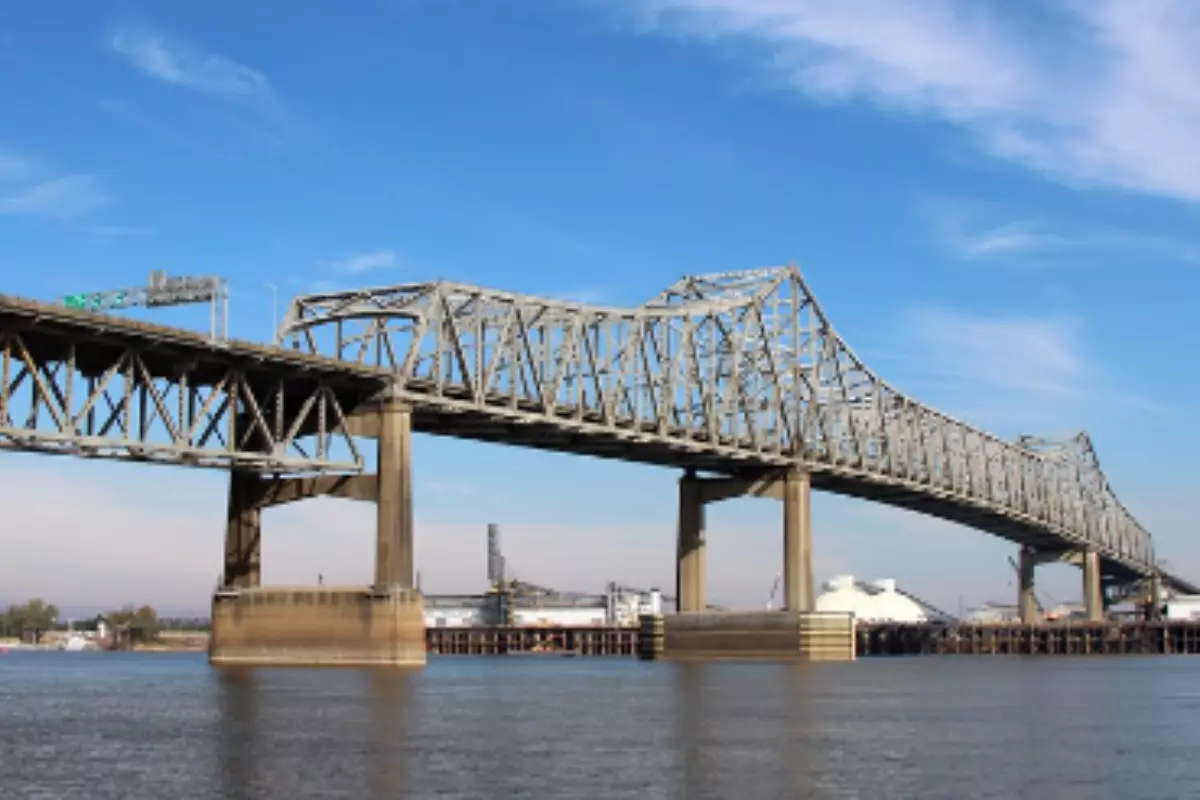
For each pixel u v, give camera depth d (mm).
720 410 150500
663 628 164625
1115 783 49375
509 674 128500
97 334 95125
